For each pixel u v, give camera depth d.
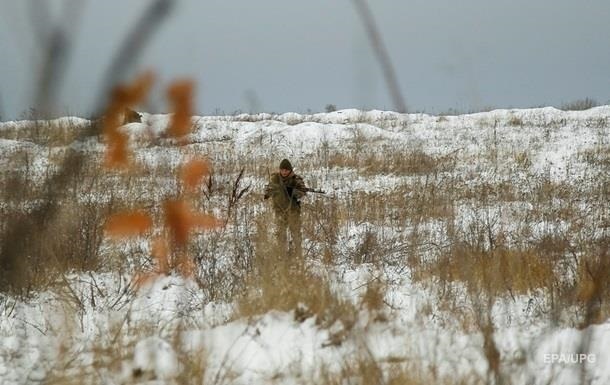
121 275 25.50
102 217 24.11
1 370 14.59
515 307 18.19
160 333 16.17
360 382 13.86
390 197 43.97
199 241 25.89
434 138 94.81
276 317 19.17
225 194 39.09
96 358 15.53
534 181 64.38
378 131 89.31
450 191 35.34
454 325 17.56
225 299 22.95
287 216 32.22
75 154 3.91
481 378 13.19
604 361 14.63
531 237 34.72
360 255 31.34
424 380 13.59
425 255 29.52
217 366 15.42
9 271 4.57
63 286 19.64
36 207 4.27
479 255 22.56
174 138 5.17
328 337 17.50
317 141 90.69
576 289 19.58
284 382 14.92
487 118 110.75
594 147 86.00
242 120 109.00
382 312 18.16
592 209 45.84
